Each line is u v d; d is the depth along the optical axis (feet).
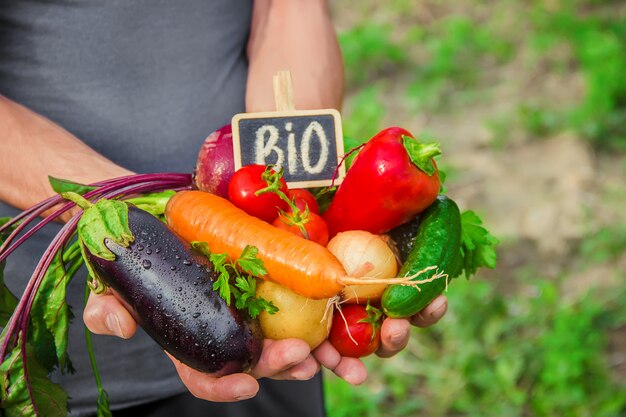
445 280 2.97
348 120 9.80
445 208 3.15
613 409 5.93
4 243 3.14
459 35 11.31
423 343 6.68
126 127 3.77
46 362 3.26
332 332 3.06
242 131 3.21
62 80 3.73
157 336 2.90
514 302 6.99
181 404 3.95
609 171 8.55
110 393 3.81
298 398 4.05
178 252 2.91
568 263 7.42
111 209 2.93
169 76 3.81
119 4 3.71
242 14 3.97
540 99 9.98
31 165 3.43
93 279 3.00
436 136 9.41
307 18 4.02
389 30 11.84
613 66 9.98
